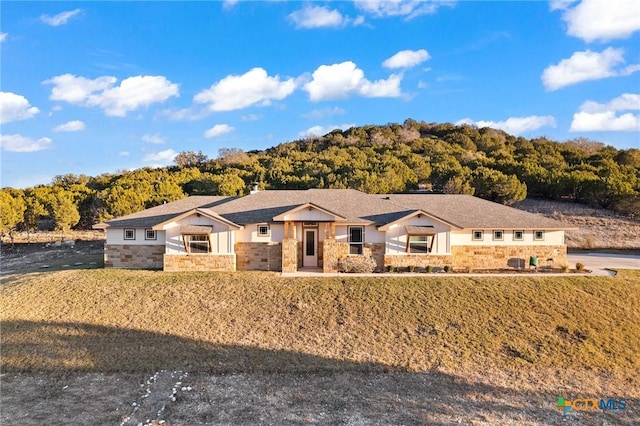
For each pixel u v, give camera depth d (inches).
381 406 559.2
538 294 876.0
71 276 1014.4
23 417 532.4
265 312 819.4
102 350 703.7
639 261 1274.6
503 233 1127.0
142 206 2086.6
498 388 606.9
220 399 573.9
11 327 777.6
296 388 603.5
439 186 2434.8
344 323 781.3
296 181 2453.2
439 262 1061.1
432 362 672.4
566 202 2266.2
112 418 530.3
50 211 2263.8
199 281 957.2
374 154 3700.8
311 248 1119.6
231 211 1177.4
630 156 2977.4
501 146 4141.2
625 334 749.3
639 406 567.8
